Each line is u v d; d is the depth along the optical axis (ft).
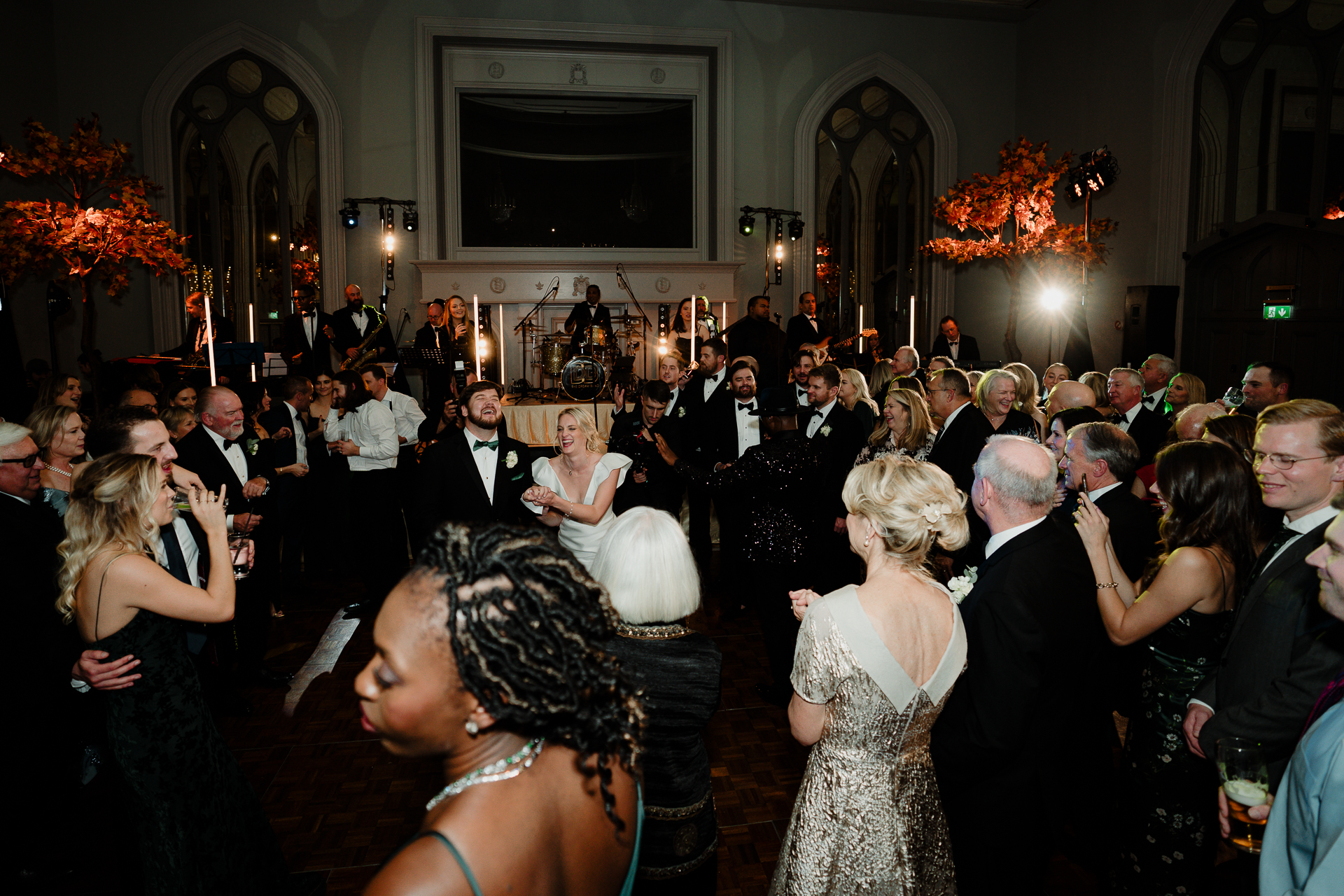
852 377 16.42
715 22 34.09
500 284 33.40
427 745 2.88
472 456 11.93
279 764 11.11
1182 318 28.48
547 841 2.83
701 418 18.20
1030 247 30.81
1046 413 15.05
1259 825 4.99
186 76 31.24
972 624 6.01
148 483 6.97
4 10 27.81
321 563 20.27
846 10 34.96
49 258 26.11
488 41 32.94
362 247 33.04
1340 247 23.08
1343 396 23.11
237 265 33.53
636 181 35.24
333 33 32.07
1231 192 26.89
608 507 10.82
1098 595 7.07
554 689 2.81
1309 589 5.62
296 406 18.93
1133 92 29.73
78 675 6.77
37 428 10.11
